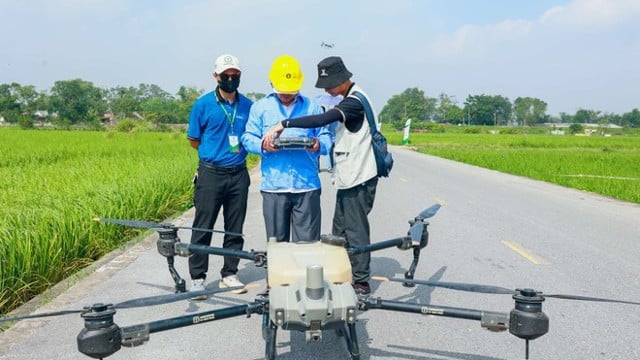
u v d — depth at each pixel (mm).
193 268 5797
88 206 8297
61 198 9102
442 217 10922
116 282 6328
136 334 3086
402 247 4344
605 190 15719
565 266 7254
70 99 132875
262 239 8664
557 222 10531
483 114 197750
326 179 17938
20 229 6727
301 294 3172
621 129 145125
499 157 32625
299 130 4930
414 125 144000
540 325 3125
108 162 18031
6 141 34844
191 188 12852
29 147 28859
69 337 4734
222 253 4336
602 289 6273
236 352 4500
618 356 4504
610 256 7812
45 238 6586
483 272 6953
